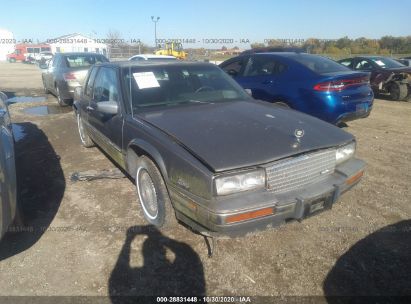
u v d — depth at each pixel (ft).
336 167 10.19
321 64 20.43
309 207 9.03
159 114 11.47
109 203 12.66
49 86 38.17
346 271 8.98
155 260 9.47
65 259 9.61
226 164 8.31
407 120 25.95
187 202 8.80
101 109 12.56
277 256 9.57
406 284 8.52
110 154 14.12
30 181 14.83
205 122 10.47
